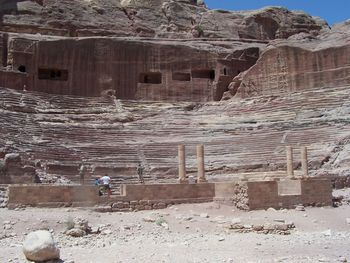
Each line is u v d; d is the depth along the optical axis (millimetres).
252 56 64500
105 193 28625
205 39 69938
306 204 28375
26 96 52688
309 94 54250
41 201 24797
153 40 64875
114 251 17047
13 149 38688
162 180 40406
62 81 57344
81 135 47312
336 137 43562
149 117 55344
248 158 44062
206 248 17766
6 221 21141
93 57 58844
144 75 61250
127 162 43406
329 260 15266
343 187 35906
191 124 53031
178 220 23906
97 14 70250
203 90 61906
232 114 56250
